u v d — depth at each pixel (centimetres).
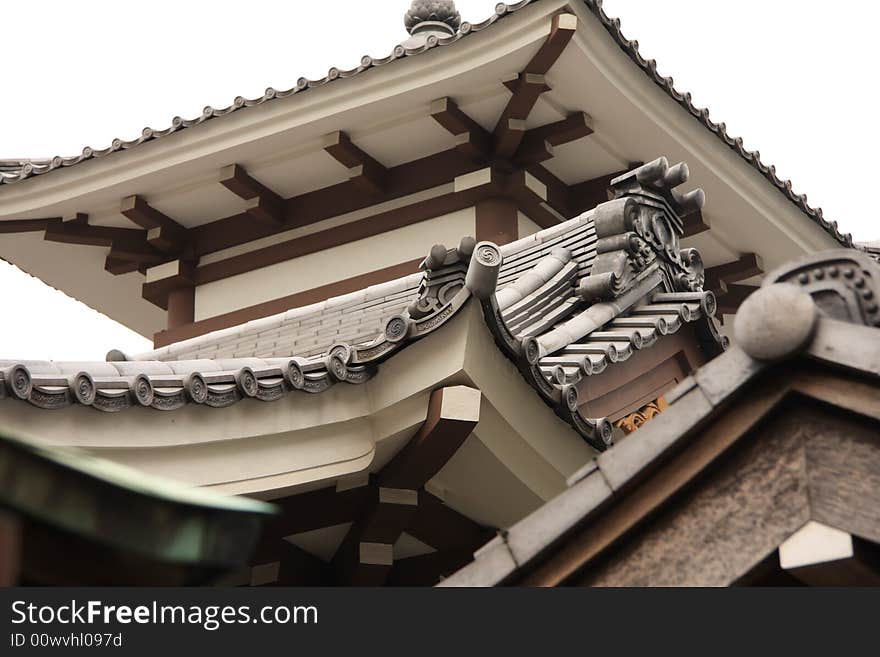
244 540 448
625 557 676
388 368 1312
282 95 2200
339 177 2336
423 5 2642
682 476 659
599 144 2284
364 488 1376
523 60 2089
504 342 1300
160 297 2475
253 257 2398
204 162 2292
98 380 1203
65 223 2414
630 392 1603
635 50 2109
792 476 642
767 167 2366
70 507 414
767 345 630
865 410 620
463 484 1422
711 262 2566
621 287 1662
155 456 1238
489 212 2238
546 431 1393
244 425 1270
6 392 1139
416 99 2178
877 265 629
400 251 2292
